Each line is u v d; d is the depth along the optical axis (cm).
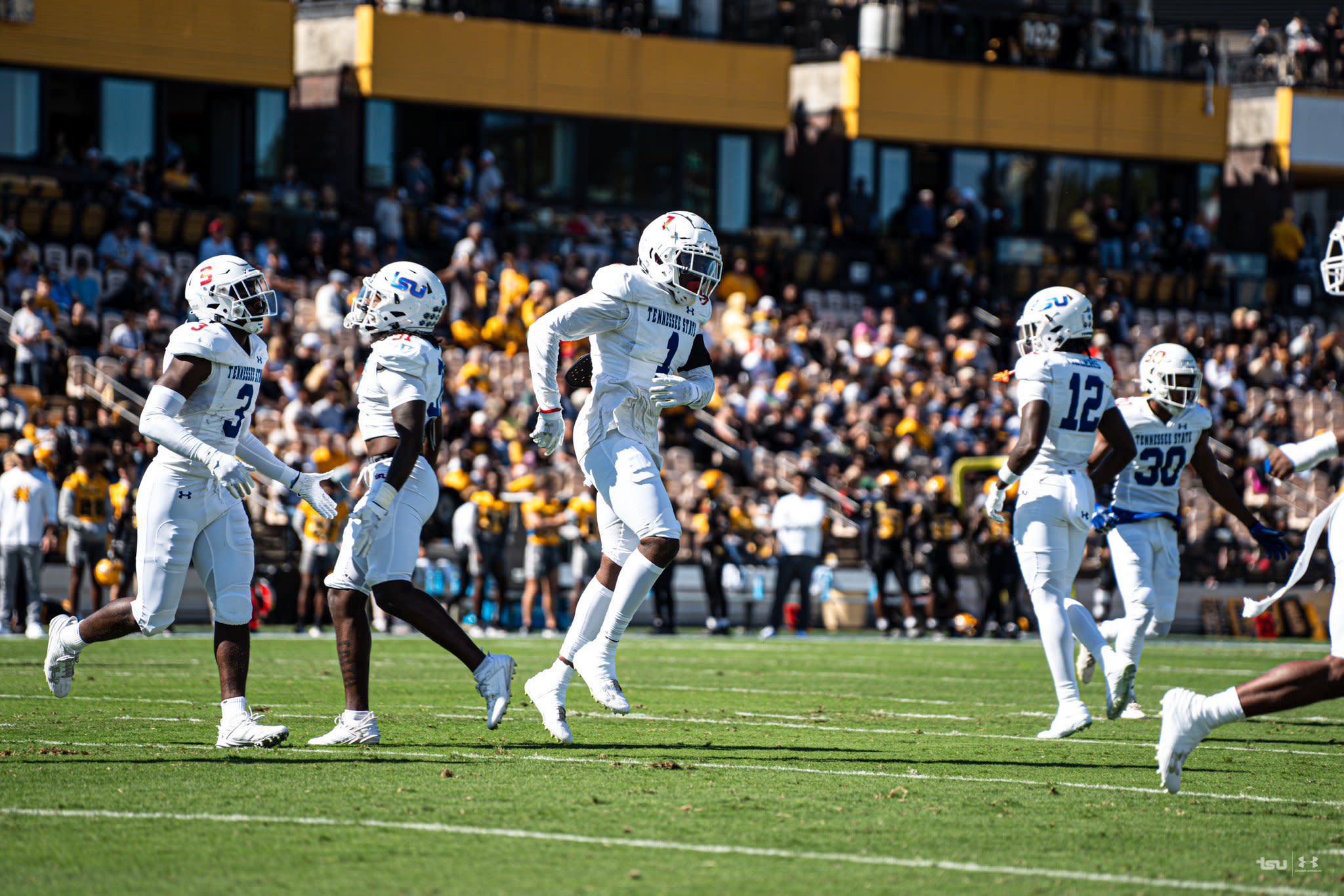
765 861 1823
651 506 2739
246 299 2584
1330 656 2155
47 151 9338
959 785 2395
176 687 3744
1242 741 3212
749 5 11325
